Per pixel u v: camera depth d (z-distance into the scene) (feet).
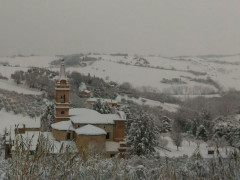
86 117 192.03
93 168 35.65
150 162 63.36
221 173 31.53
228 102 454.81
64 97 204.33
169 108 476.95
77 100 384.68
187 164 39.78
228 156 34.40
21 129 197.36
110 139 192.75
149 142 175.22
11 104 362.53
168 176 32.99
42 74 548.31
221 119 353.10
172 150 230.89
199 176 33.58
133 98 516.32
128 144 177.88
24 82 500.74
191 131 335.26
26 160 28.55
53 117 243.81
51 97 430.20
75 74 553.64
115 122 192.65
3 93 411.13
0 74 545.85
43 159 31.17
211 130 320.70
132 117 278.87
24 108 352.69
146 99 533.14
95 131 167.32
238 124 316.19
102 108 313.94
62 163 31.58
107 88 544.62
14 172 28.76
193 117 372.79
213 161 34.58
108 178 36.24
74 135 176.86
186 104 481.87
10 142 33.81
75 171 32.81
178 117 380.78
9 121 287.07
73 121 183.11
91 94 465.88
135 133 175.63
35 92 452.35
